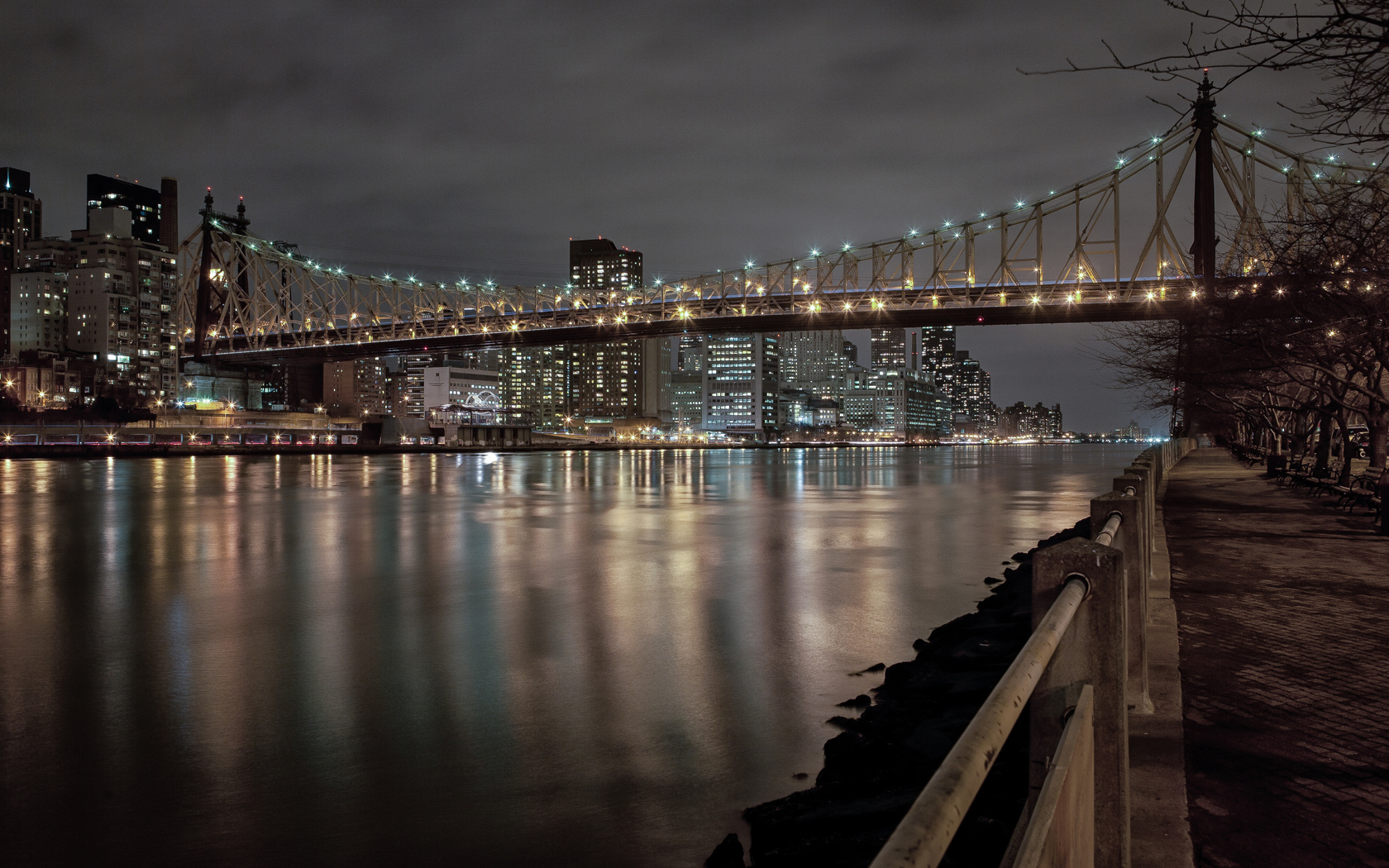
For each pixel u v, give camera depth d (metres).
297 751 10.09
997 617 12.96
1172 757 5.30
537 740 10.29
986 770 1.74
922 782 7.27
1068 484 72.19
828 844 6.27
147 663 13.98
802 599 18.95
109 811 8.59
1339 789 4.98
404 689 12.38
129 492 59.34
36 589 21.11
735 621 16.72
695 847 7.63
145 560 25.98
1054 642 2.50
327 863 7.56
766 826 7.04
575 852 7.61
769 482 76.06
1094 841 2.87
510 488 65.88
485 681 12.71
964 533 32.88
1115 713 2.92
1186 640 8.50
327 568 24.25
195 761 9.85
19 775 9.48
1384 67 5.66
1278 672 7.37
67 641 15.57
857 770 8.12
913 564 24.47
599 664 13.59
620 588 20.62
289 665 13.73
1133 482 7.81
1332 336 18.91
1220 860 4.16
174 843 7.94
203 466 106.31
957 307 104.56
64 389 179.25
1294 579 11.72
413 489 64.44
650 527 36.00
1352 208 14.04
